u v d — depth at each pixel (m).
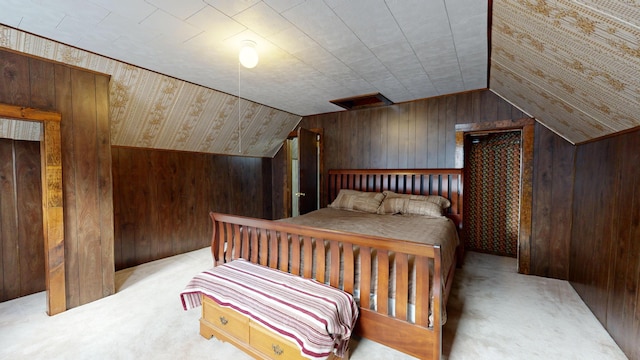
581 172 2.69
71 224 2.37
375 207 3.57
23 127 2.52
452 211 3.48
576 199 2.80
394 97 3.71
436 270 1.53
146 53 2.34
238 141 4.58
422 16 1.78
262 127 4.60
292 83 3.15
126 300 2.52
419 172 3.73
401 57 2.44
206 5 1.65
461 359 1.72
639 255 1.62
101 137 2.55
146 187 3.57
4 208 2.56
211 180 4.43
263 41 2.13
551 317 2.22
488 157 4.03
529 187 3.15
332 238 1.87
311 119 4.84
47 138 2.19
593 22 1.14
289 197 5.37
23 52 2.08
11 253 2.58
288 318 1.52
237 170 4.87
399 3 1.63
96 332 2.01
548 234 3.08
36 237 2.73
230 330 1.81
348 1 1.61
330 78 2.99
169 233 3.84
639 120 1.58
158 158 3.70
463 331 2.03
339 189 4.43
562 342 1.89
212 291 1.85
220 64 2.59
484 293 2.68
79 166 2.41
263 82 3.12
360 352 1.78
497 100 3.30
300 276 2.04
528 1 1.31
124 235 3.35
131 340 1.92
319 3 1.63
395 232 2.45
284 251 2.15
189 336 1.97
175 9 1.69
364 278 1.80
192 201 4.14
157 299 2.54
